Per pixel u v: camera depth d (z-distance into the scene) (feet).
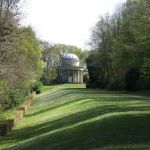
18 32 121.29
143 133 57.67
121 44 215.51
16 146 81.00
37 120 128.77
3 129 100.17
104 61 313.32
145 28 153.28
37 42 235.61
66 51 592.60
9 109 153.58
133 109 95.61
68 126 88.02
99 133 63.57
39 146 70.44
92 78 328.90
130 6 235.40
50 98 227.61
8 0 116.26
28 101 187.01
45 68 477.77
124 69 246.88
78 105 143.23
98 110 102.83
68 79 513.86
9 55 116.67
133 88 224.12
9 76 117.50
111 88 255.09
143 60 186.39
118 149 49.29
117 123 69.21
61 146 63.31
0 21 114.62
